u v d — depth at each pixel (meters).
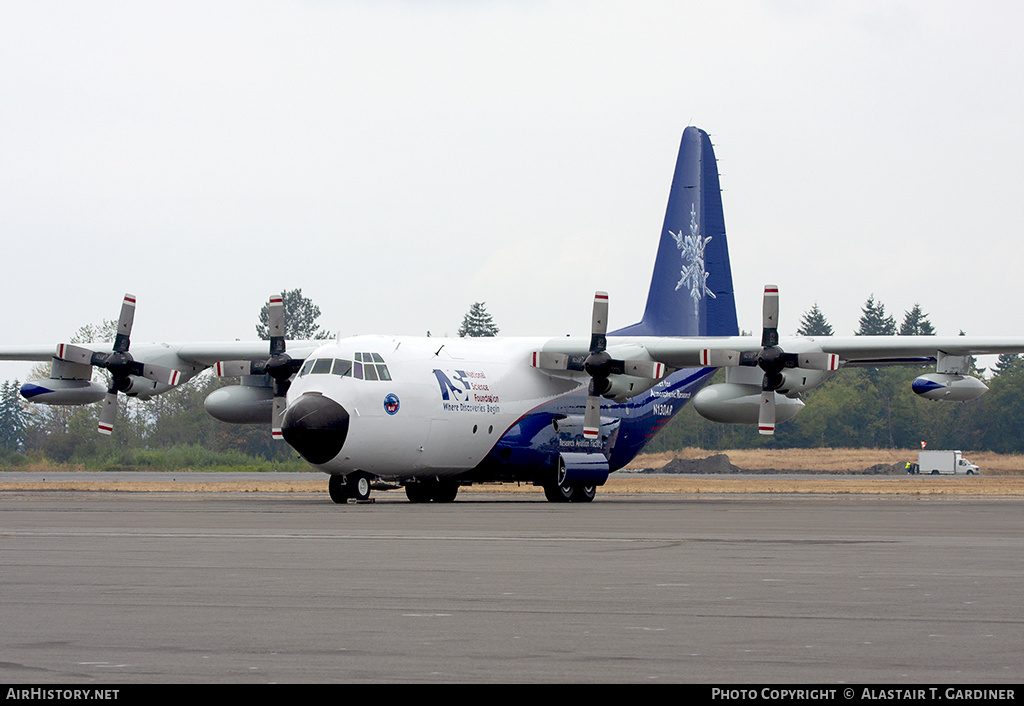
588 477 97.44
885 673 21.09
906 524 62.47
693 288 117.38
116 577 34.94
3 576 35.16
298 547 45.62
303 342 101.44
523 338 102.25
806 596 31.05
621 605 29.38
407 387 87.50
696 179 118.44
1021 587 33.00
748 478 193.38
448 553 43.31
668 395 111.31
